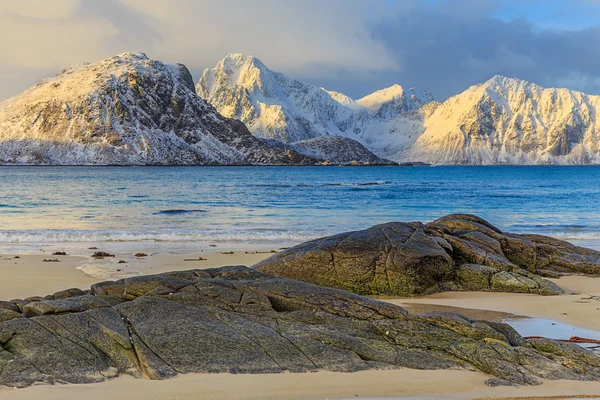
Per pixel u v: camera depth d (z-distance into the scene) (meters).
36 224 41.34
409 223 23.08
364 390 10.42
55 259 26.47
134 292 13.41
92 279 21.53
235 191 86.00
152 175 156.75
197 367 10.85
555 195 80.81
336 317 12.57
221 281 13.75
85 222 43.09
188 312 12.20
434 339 12.09
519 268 21.75
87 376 10.39
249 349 11.30
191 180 125.25
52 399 9.59
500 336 12.18
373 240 20.88
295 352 11.38
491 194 83.12
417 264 19.89
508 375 11.05
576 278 23.22
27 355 10.59
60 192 78.50
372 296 19.98
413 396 10.28
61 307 12.06
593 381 11.00
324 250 20.48
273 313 12.55
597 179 151.38
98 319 11.64
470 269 21.22
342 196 76.56
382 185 112.69
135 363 10.86
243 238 34.75
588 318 16.30
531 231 40.00
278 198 71.75
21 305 12.62
